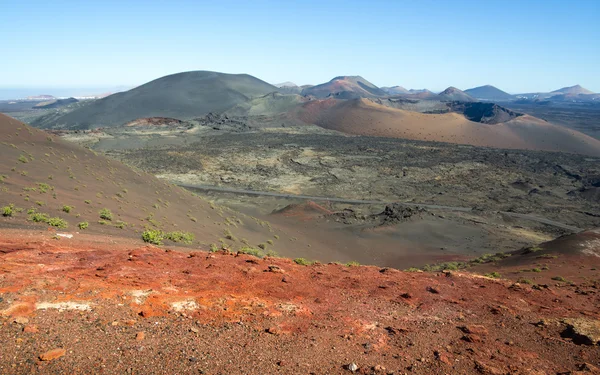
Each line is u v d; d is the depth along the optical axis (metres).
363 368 7.74
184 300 10.13
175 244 25.80
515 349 9.30
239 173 152.62
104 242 19.17
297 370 7.46
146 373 6.66
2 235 15.86
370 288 13.58
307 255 48.16
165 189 52.50
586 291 16.31
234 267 14.18
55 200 27.98
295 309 10.68
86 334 7.51
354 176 151.25
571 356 9.10
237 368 7.25
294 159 178.38
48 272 10.62
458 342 9.50
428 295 13.32
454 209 106.38
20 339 6.85
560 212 104.38
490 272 28.38
